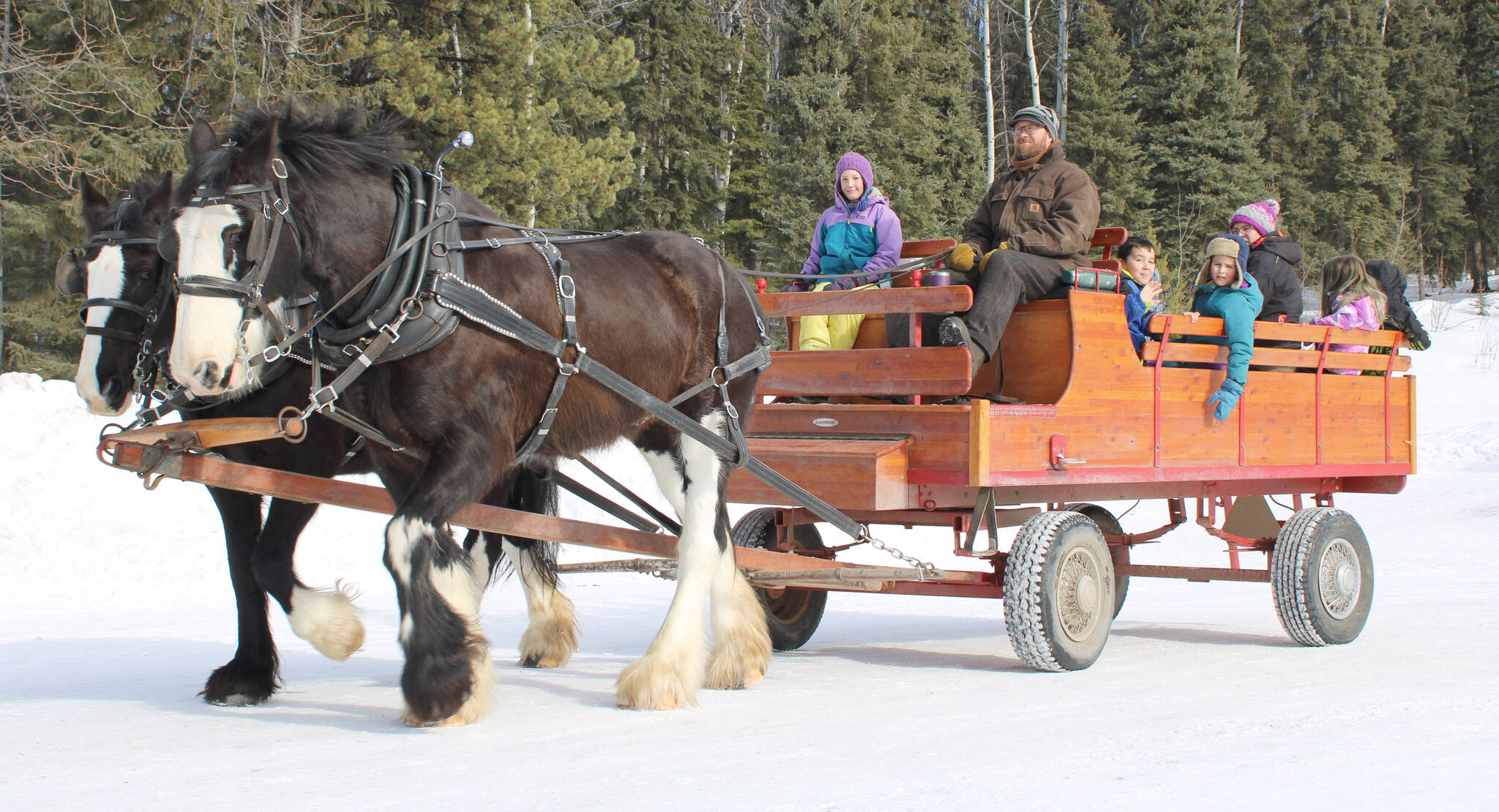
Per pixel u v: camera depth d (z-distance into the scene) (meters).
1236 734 4.42
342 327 4.44
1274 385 7.23
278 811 3.41
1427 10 53.94
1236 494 7.23
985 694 5.33
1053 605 5.81
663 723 4.68
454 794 3.59
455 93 22.42
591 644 7.25
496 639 7.52
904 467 5.85
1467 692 5.20
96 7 20.06
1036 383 6.30
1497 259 55.78
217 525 11.21
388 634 7.57
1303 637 6.83
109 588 9.34
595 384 5.00
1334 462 7.68
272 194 4.27
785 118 30.98
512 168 22.03
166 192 5.14
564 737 4.39
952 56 35.25
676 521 5.98
